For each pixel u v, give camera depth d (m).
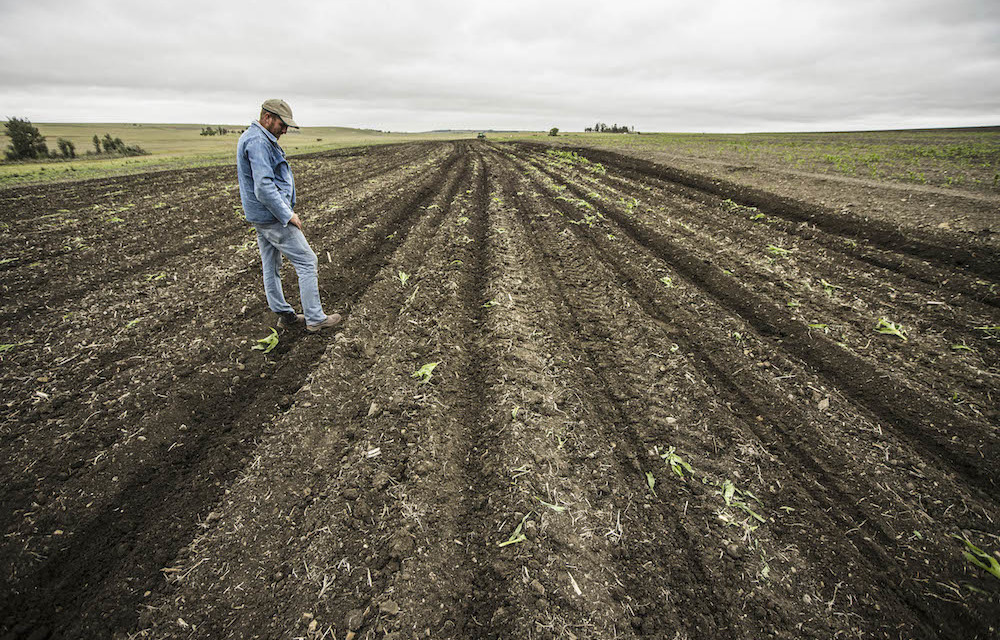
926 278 5.56
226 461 2.99
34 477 2.76
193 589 2.20
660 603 2.16
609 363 4.15
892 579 2.29
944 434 3.18
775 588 2.24
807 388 3.71
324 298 5.43
